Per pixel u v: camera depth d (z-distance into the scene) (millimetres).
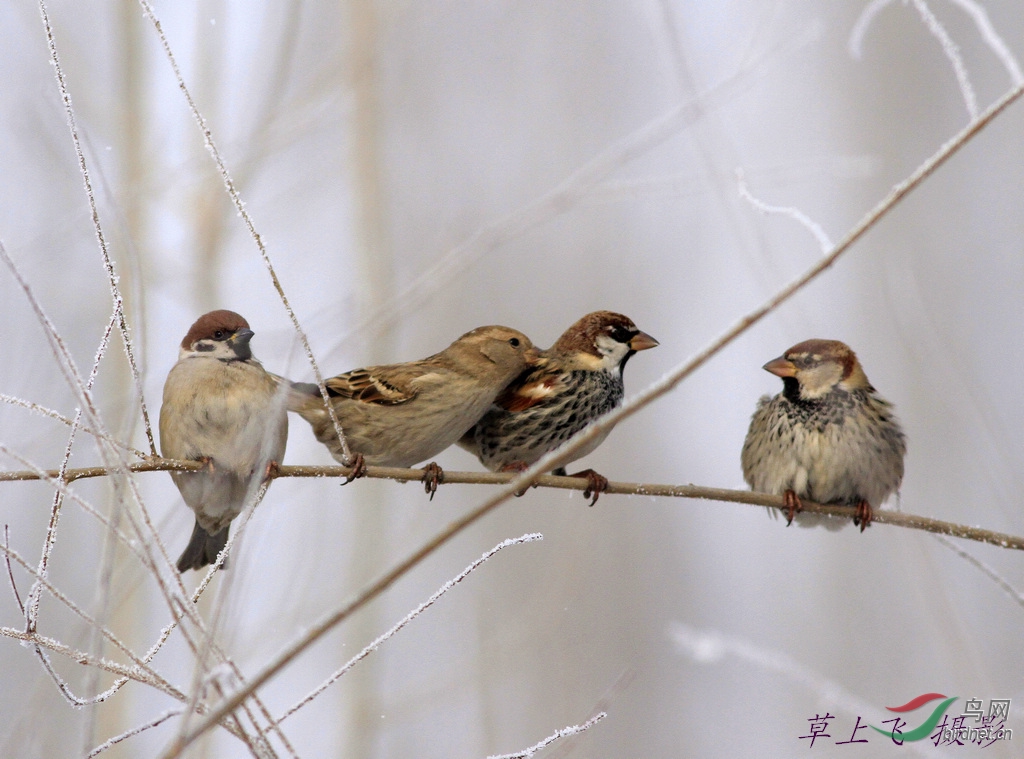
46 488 12094
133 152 12109
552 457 4891
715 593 14859
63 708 9062
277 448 8820
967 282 17109
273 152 11883
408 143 17016
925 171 5262
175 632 10383
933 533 8102
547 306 16047
